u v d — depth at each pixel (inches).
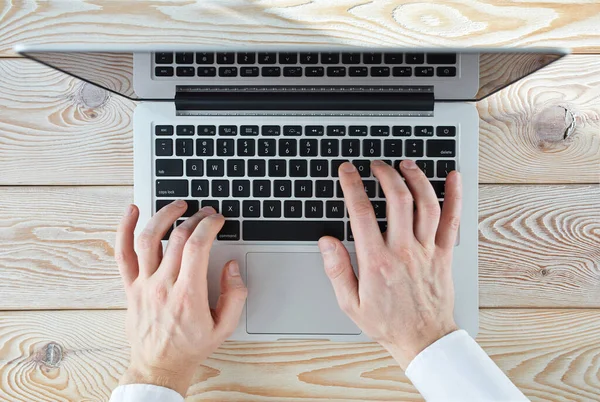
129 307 22.6
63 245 25.3
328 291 23.4
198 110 23.0
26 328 25.2
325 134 23.0
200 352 22.5
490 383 20.4
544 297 24.9
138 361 22.4
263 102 22.8
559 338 24.9
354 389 24.8
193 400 25.0
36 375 25.1
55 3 25.4
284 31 25.3
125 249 22.9
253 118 23.0
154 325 22.1
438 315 21.8
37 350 25.2
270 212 23.2
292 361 24.9
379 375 24.9
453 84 22.5
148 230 22.5
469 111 22.9
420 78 22.6
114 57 19.6
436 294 21.9
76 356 25.2
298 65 22.7
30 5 25.4
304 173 23.1
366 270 21.5
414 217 22.7
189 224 22.6
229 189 23.1
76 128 25.3
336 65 22.7
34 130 25.3
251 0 25.3
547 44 25.1
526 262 25.0
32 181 25.3
